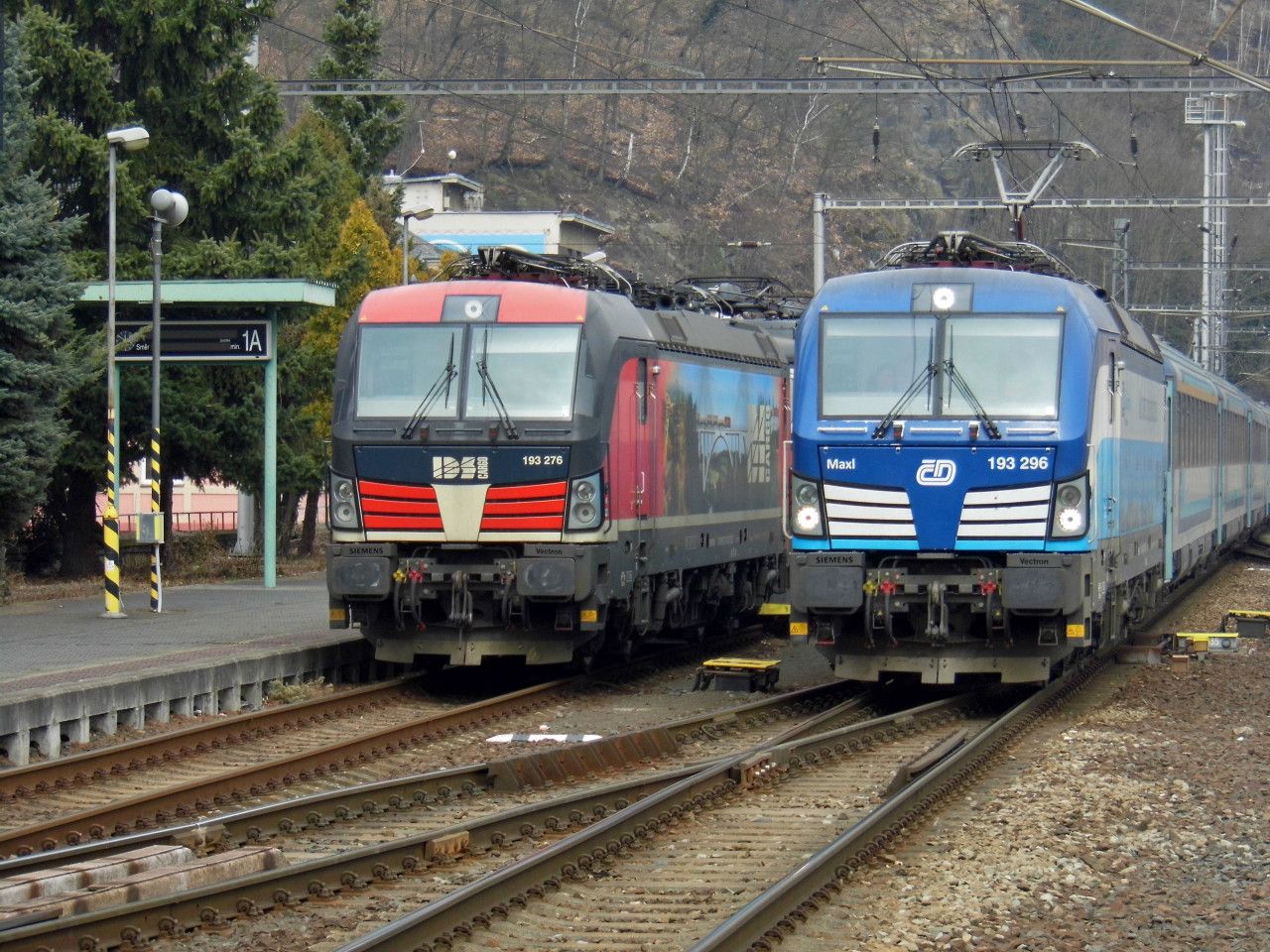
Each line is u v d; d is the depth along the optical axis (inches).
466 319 1550.2
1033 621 1395.2
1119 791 1048.2
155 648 1608.0
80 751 1238.3
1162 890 807.7
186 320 2385.6
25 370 2094.0
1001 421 1374.3
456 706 1523.1
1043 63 1914.4
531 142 7342.5
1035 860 863.7
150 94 2832.2
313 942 708.7
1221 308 3858.3
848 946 703.7
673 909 764.6
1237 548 3769.7
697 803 1005.2
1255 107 6756.9
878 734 1300.4
